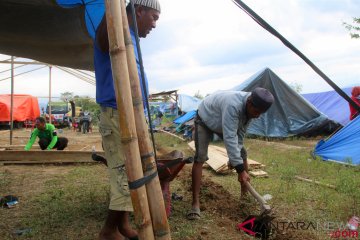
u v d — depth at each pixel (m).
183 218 4.72
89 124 26.28
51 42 7.38
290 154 10.54
